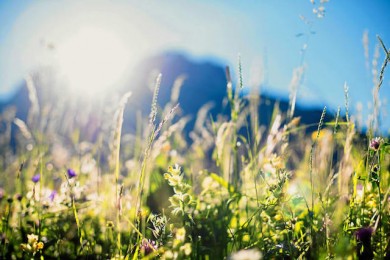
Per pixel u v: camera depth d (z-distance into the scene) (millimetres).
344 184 861
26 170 1319
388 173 870
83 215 1033
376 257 679
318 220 859
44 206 985
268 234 860
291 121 1004
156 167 1191
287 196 838
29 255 811
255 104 1098
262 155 992
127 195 1017
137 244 766
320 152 1037
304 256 765
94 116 1420
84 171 1231
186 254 739
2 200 1117
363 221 792
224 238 846
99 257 883
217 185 979
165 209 988
